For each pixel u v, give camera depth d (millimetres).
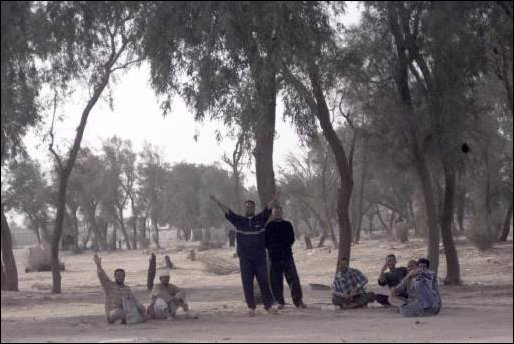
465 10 15758
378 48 20984
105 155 82312
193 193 91000
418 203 51562
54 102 24531
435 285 16938
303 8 16312
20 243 119750
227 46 16922
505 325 14516
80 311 20594
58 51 17875
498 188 30578
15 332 15102
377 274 33281
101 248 85312
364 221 104812
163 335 14117
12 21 14758
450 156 21281
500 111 24922
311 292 25281
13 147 20953
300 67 18328
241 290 27766
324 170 51375
